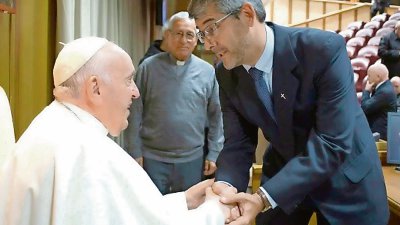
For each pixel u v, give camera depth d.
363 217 1.34
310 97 1.28
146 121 2.66
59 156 0.98
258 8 1.21
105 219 0.99
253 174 2.03
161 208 1.07
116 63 1.10
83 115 1.07
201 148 2.75
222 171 1.51
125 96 1.12
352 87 1.27
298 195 1.25
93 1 2.70
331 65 1.21
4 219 0.97
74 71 1.06
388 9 7.99
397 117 2.19
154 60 2.63
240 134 1.56
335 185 1.32
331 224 1.34
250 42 1.23
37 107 2.17
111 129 1.13
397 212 1.65
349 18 8.12
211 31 1.20
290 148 1.40
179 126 2.62
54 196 0.95
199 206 1.29
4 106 1.37
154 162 2.65
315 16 8.18
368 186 1.35
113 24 3.26
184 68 2.63
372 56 5.89
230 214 1.27
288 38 1.28
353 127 1.25
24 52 2.09
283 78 1.28
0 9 1.74
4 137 1.36
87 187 0.98
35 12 2.14
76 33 2.39
